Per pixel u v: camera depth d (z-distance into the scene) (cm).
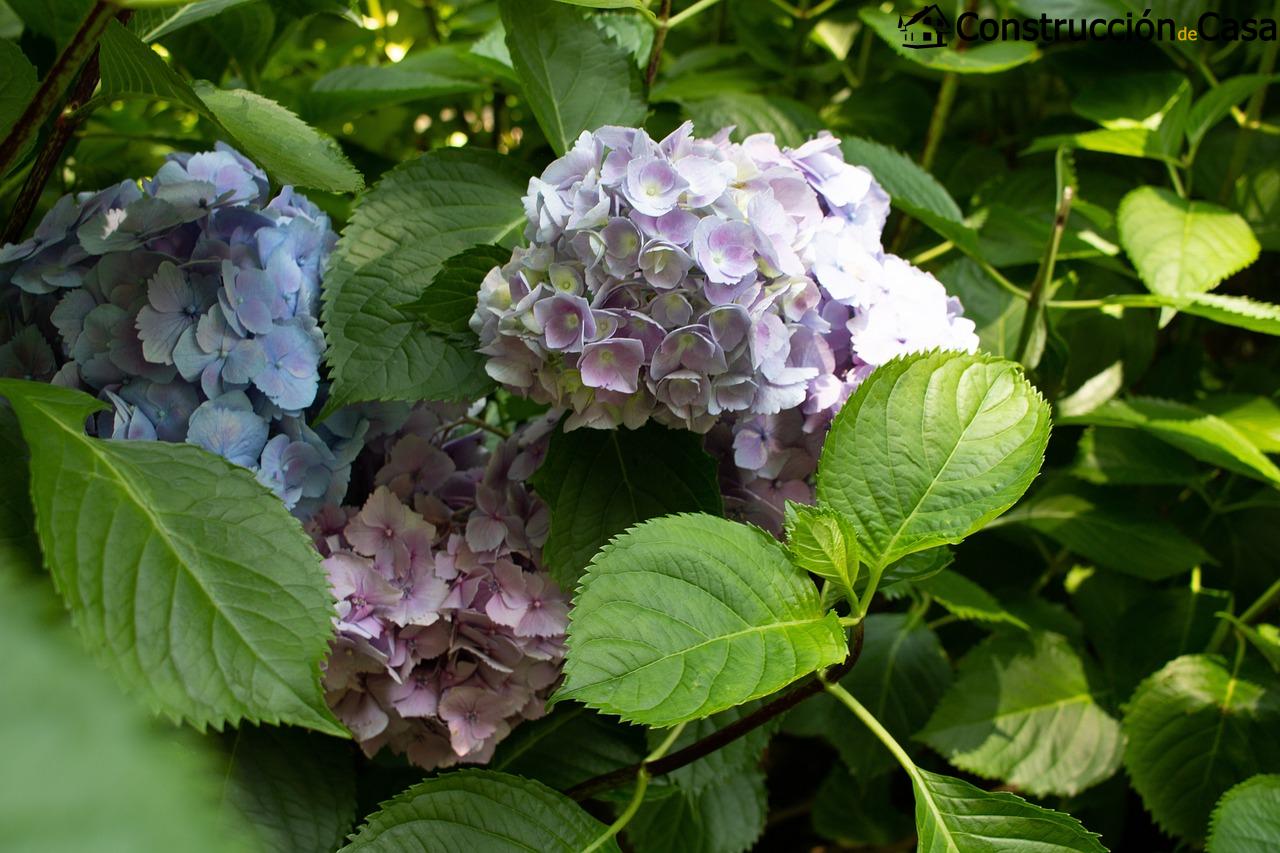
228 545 92
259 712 90
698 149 101
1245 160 137
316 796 104
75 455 92
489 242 107
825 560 97
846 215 107
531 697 106
